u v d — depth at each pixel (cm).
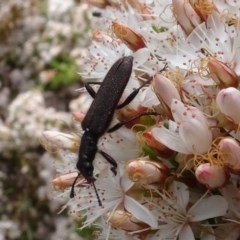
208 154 5
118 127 5
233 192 5
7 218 12
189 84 5
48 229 12
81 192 6
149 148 5
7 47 13
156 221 5
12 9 13
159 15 6
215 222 5
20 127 12
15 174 12
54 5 13
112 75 5
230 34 5
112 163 5
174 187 5
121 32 6
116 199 5
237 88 5
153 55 5
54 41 13
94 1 7
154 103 5
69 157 6
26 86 13
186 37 5
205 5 5
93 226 6
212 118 5
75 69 13
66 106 13
